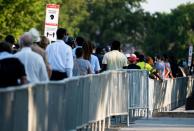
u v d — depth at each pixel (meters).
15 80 18.41
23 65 18.52
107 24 162.62
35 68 20.16
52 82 18.45
